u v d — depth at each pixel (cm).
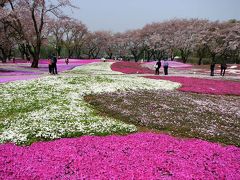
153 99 2458
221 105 2483
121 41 14875
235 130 1783
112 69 5819
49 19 6512
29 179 967
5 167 1060
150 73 5406
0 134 1508
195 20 13012
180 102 2419
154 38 12725
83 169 1062
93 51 15562
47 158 1160
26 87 2742
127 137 1496
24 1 5597
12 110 2003
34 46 5847
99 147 1317
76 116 1888
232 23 11894
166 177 1016
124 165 1108
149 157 1204
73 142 1385
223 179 1030
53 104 2162
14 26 6044
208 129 1741
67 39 13588
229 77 5156
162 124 1802
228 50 11075
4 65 6275
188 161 1182
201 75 5431
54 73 4450
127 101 2330
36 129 1587
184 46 11331
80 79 3312
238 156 1291
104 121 1802
